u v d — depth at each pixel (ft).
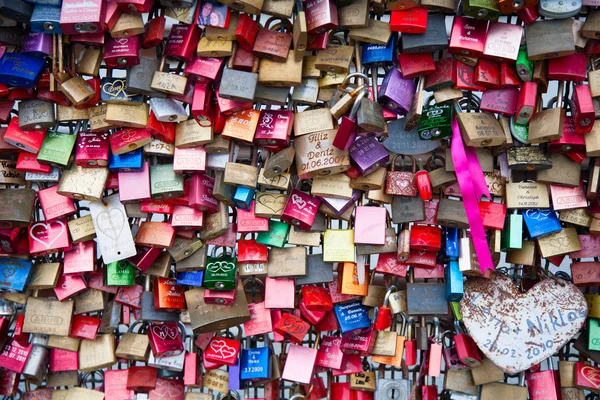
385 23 9.29
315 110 9.48
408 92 9.41
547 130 9.14
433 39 9.11
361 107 8.91
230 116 9.43
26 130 9.50
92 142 9.46
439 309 9.65
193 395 10.23
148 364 10.06
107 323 9.95
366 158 9.23
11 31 9.37
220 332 10.35
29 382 10.32
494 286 9.86
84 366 10.06
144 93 9.25
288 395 11.09
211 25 9.07
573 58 9.21
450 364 10.03
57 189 9.57
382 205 9.89
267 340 10.26
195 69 9.27
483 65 9.29
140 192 9.50
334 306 10.00
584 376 9.84
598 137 9.29
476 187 9.42
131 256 9.66
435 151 9.76
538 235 9.62
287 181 9.46
